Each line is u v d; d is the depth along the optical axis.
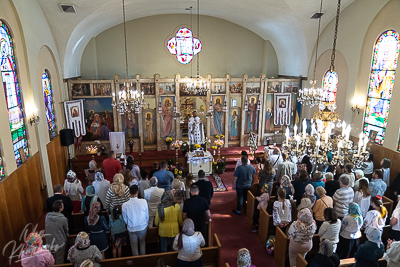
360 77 13.37
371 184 8.92
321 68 16.08
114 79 15.56
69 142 13.77
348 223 6.84
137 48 18.38
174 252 6.34
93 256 5.43
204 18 18.70
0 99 8.00
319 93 12.23
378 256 5.65
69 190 9.80
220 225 10.13
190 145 15.34
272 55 19.61
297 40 16.28
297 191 8.56
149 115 16.47
